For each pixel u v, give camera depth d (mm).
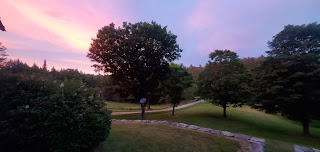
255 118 32500
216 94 28641
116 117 30266
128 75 26844
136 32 25516
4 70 6570
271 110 22297
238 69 30188
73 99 6090
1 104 5742
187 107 43906
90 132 5977
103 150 6566
